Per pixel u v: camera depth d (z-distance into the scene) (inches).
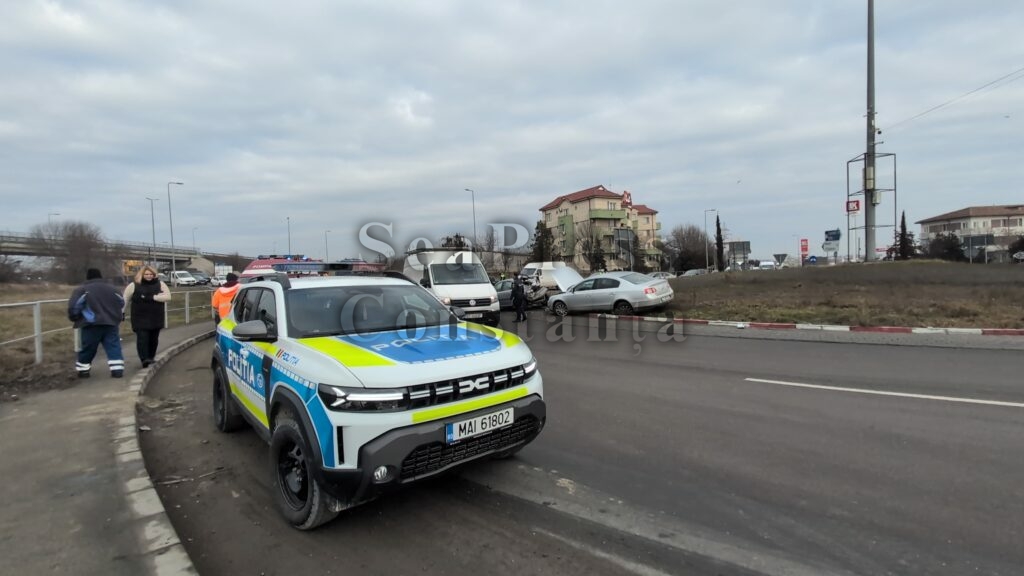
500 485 155.3
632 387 279.3
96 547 117.9
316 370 127.2
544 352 414.6
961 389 253.3
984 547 116.3
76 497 142.1
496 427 135.3
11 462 166.7
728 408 232.7
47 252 2186.3
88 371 299.0
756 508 137.7
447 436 125.1
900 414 215.3
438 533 129.3
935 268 778.8
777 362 337.4
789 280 839.1
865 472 158.1
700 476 158.9
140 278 332.2
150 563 112.0
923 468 159.8
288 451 139.4
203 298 1082.1
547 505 142.4
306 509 128.8
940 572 108.0
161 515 132.6
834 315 532.7
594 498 145.8
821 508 136.6
